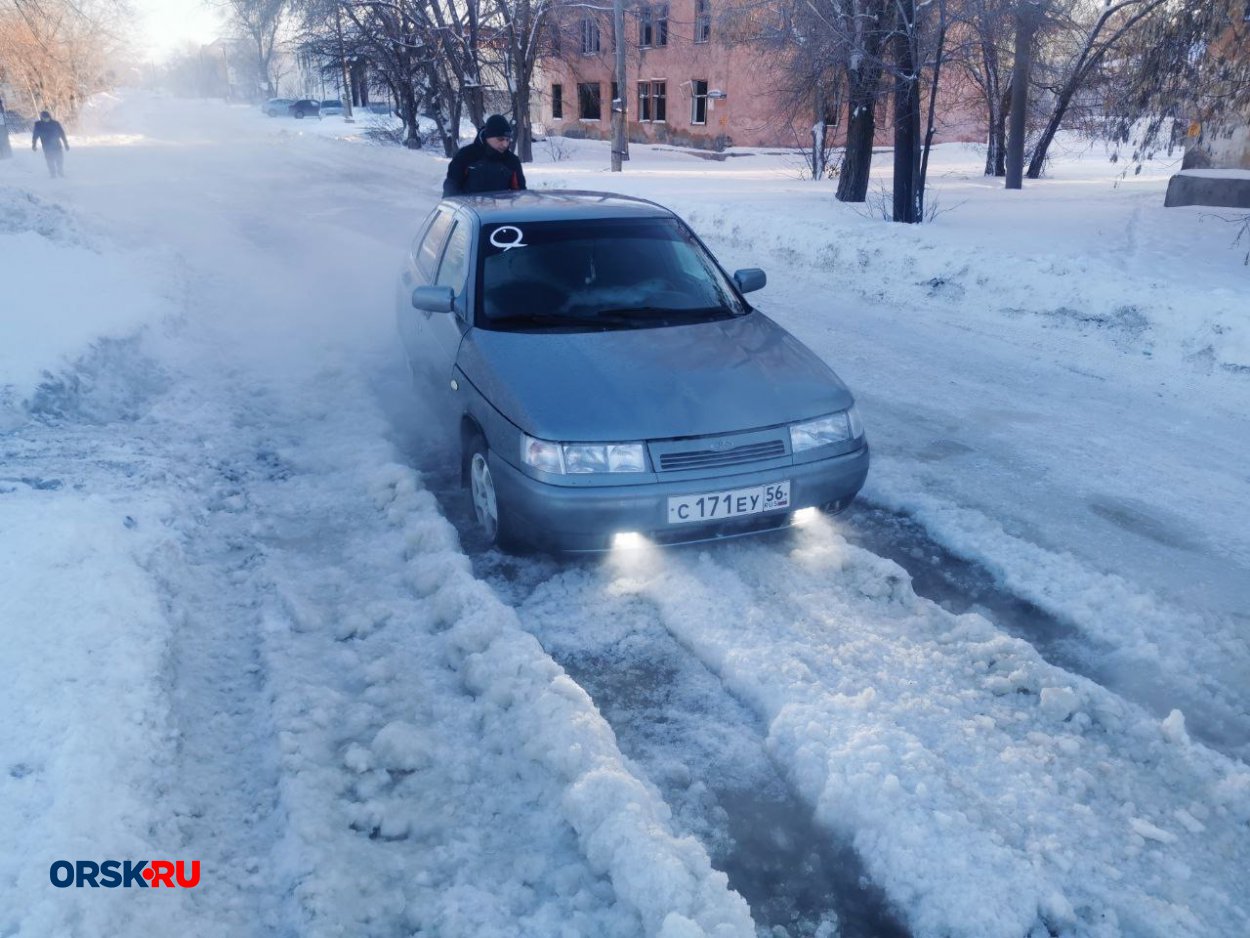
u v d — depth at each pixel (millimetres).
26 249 9664
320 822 2578
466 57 27375
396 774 2826
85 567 3600
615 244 5039
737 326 4629
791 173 23453
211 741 2959
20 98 42625
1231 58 9602
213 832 2586
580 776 2738
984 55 15945
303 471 5098
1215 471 5086
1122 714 3086
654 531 3764
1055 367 6953
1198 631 3596
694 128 35531
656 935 2236
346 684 3252
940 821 2594
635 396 3895
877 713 3061
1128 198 15320
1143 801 2762
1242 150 13570
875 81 13516
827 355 7391
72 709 2807
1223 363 6465
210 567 4047
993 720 3084
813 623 3619
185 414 5844
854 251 10102
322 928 2244
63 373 5828
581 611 3773
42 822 2385
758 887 2494
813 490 3943
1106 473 5062
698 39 33969
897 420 5910
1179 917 2355
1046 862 2512
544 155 32062
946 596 3902
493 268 4824
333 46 31859
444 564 3906
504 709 3086
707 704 3232
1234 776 2803
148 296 8133
